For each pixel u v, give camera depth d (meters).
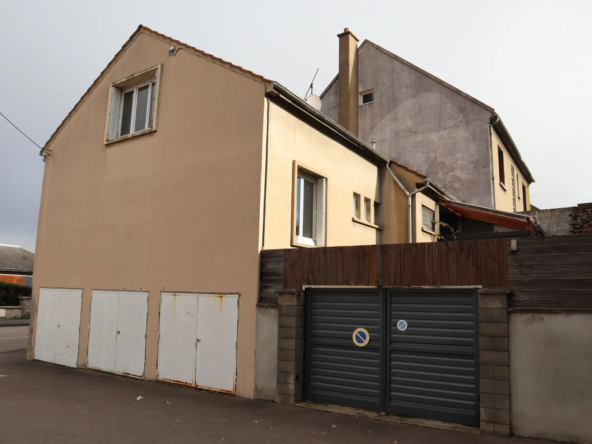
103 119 11.40
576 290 5.68
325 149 10.12
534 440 5.64
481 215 13.23
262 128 8.30
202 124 9.21
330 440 5.75
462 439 5.71
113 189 10.74
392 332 6.96
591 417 5.42
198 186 9.06
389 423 6.42
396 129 19.14
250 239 8.16
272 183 8.44
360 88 20.27
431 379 6.60
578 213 11.33
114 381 9.29
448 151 17.83
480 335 6.09
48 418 6.77
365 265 7.21
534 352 5.80
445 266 6.58
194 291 8.80
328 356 7.49
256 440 5.78
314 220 9.93
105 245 10.65
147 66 10.63
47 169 12.63
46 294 11.89
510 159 20.84
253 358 7.89
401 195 12.44
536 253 5.96
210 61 9.29
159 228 9.61
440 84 18.38
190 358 8.69
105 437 5.93
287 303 7.59
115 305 10.16
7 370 10.57
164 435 6.00
